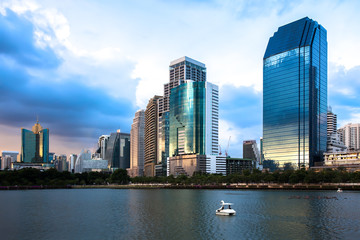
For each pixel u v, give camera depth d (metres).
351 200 162.50
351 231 83.25
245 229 86.94
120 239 77.38
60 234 83.50
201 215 112.94
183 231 85.19
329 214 112.56
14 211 130.25
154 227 91.12
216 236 79.31
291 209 127.06
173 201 168.75
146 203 158.88
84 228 91.00
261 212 118.94
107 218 108.62
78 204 156.75
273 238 76.69
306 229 86.31
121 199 185.50
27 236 81.88
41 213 123.44
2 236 82.12
